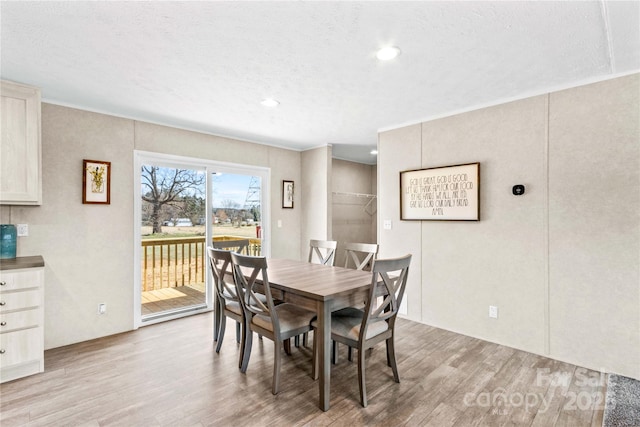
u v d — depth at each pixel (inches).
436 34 75.0
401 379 94.6
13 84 99.3
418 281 143.1
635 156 92.8
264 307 89.7
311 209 201.0
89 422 74.7
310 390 88.7
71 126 120.8
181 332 133.0
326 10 65.6
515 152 115.0
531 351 111.9
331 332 90.1
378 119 142.5
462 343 120.3
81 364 103.9
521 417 77.0
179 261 162.7
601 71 94.7
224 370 100.0
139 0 61.9
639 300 92.4
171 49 81.5
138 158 138.7
